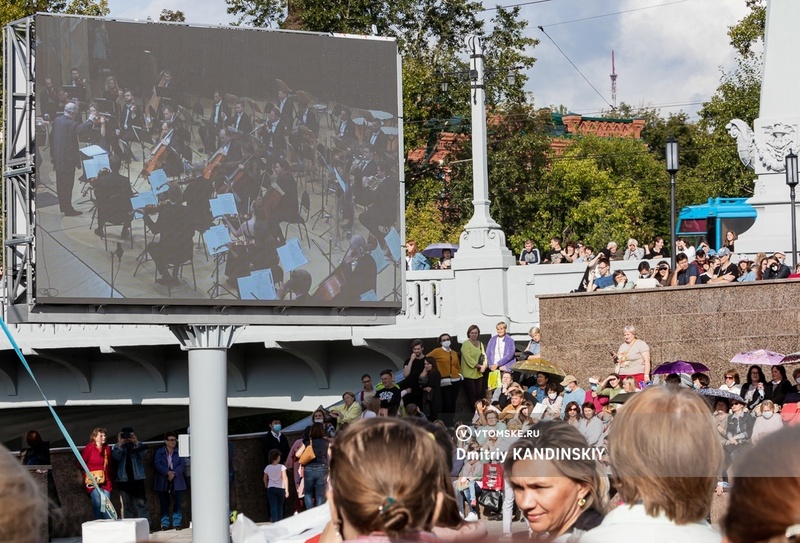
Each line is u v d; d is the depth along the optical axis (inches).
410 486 123.0
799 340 866.1
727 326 891.4
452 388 916.0
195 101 802.2
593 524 157.6
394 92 852.6
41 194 767.1
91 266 778.2
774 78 1135.0
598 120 3125.0
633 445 131.3
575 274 1056.8
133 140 787.4
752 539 105.7
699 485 129.2
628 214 2411.4
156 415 1555.1
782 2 1130.7
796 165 1048.2
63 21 770.8
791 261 1099.9
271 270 818.8
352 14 2101.4
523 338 1071.6
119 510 930.1
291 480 917.2
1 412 1416.1
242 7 2106.3
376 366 1141.7
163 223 792.9
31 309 770.8
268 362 1181.7
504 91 2161.7
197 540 788.0
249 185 813.2
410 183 2070.6
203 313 801.6
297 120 827.4
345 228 839.1
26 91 771.4
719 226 1510.8
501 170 2122.3
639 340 843.4
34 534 109.4
